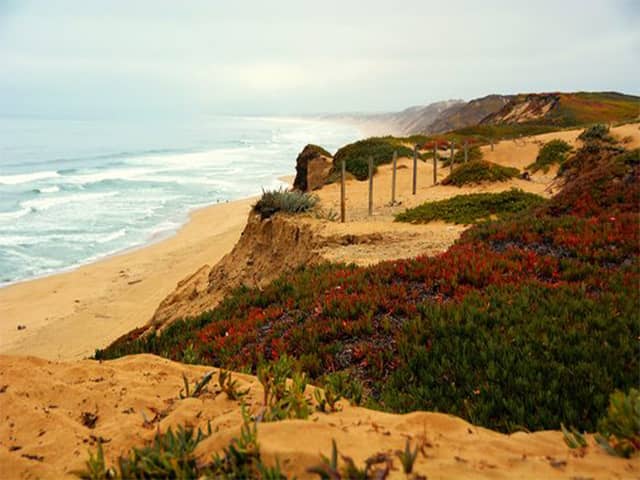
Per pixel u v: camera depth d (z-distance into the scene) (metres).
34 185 64.94
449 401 5.09
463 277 9.02
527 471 2.60
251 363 6.84
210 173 81.81
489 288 8.21
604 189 14.87
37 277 32.41
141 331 15.55
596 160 27.70
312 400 4.01
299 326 8.05
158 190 64.56
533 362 5.41
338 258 15.17
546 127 70.62
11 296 29.03
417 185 36.47
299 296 9.89
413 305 7.85
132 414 3.93
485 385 5.14
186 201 58.00
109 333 23.31
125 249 38.81
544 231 12.16
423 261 10.24
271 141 158.25
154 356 5.71
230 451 2.61
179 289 22.45
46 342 22.55
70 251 38.06
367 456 2.63
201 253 36.38
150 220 48.34
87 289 30.02
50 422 3.72
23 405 3.95
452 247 12.55
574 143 41.22
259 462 2.50
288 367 4.38
